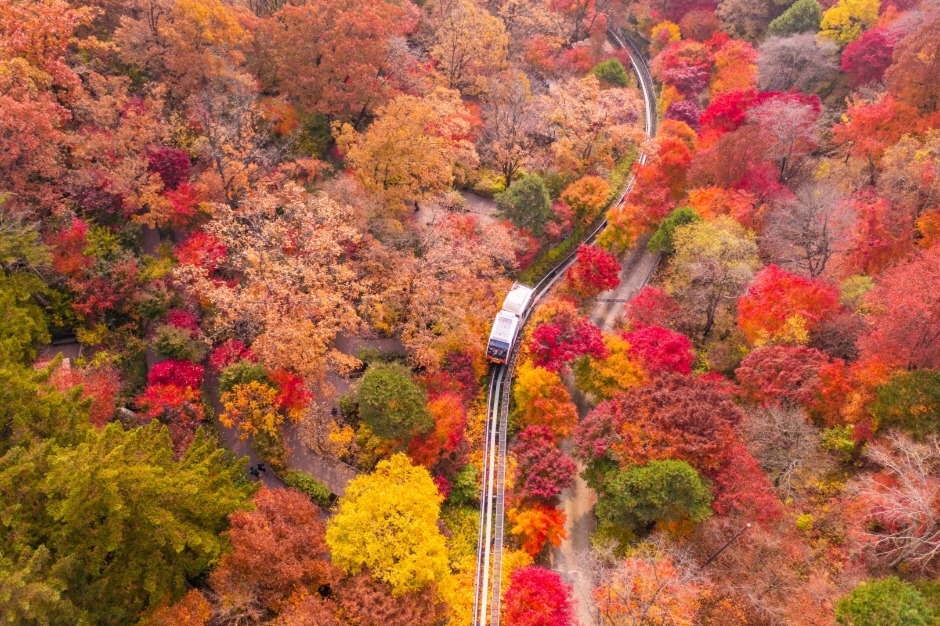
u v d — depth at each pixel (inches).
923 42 2108.8
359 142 2149.4
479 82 2689.5
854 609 1171.3
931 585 1236.5
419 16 2920.8
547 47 3088.1
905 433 1409.9
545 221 2247.8
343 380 1900.8
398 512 1391.5
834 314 1765.5
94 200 1798.7
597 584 1544.0
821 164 2308.1
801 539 1476.4
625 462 1517.0
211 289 1646.2
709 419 1483.8
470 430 1801.2
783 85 2901.1
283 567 1267.2
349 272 1737.2
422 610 1304.1
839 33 3026.6
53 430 1237.7
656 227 2426.2
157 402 1572.3
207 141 1961.1
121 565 1181.1
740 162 2199.8
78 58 2032.5
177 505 1200.2
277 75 2343.8
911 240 1879.9
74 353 1713.8
